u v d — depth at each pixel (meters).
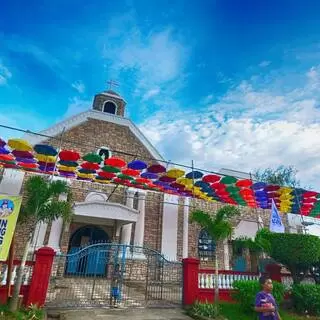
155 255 13.73
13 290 8.34
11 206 8.20
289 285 12.45
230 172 20.97
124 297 10.86
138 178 15.57
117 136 19.05
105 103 21.31
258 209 19.81
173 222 17.14
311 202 17.95
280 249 12.23
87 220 15.54
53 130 17.73
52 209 8.94
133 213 14.98
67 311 8.65
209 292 11.15
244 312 10.02
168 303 10.48
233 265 17.58
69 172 15.22
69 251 15.28
